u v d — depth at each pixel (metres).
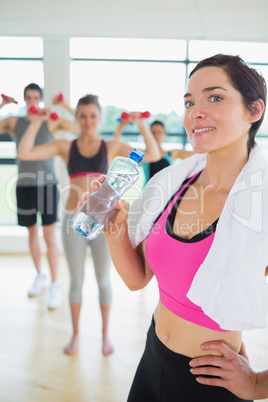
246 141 0.72
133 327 2.40
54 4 2.95
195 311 0.74
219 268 0.67
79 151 2.10
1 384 1.83
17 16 3.31
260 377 0.69
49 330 2.34
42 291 2.93
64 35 3.92
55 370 1.95
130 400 0.90
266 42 4.04
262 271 0.66
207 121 0.67
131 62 4.13
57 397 1.75
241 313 0.64
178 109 4.25
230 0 2.76
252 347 2.20
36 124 2.26
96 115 2.07
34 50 4.04
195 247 0.72
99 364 2.01
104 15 3.24
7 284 3.06
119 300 2.79
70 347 2.10
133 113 2.20
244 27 3.55
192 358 0.76
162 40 4.07
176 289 0.76
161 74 4.18
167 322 0.80
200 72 0.68
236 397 0.74
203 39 4.01
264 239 0.64
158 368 0.82
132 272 0.88
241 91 0.65
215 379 0.71
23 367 1.97
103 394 1.78
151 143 2.24
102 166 2.09
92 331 2.33
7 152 10.09
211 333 0.75
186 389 0.76
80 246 2.01
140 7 2.98
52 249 2.76
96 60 4.10
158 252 0.79
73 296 2.08
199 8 2.98
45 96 4.04
